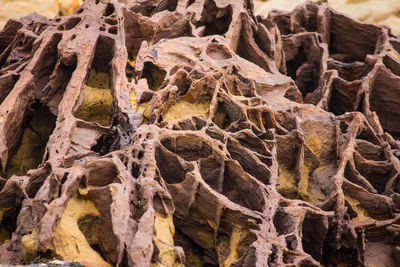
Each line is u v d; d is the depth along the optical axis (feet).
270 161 31.94
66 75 38.83
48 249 23.61
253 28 49.19
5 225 29.40
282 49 52.54
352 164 35.65
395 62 48.24
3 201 28.68
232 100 34.91
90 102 37.63
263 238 26.53
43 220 23.86
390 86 46.50
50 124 38.27
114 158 26.89
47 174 29.17
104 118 38.17
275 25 52.16
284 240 26.78
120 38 39.81
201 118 32.89
